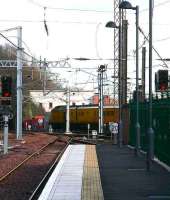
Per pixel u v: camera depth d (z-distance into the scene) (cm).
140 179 1956
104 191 1644
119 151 3581
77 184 1811
